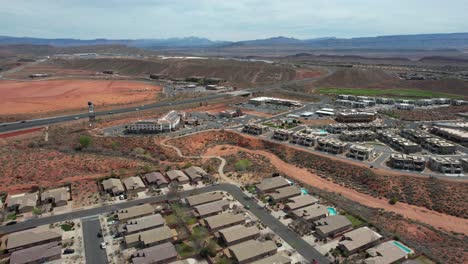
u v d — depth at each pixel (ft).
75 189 378.94
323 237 298.35
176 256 271.49
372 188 431.84
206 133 633.61
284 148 571.28
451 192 405.39
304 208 338.34
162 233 293.43
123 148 556.10
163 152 533.55
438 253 279.90
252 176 432.25
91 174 417.90
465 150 556.51
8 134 605.73
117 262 265.75
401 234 308.60
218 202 349.00
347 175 470.39
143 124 631.15
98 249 281.54
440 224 344.08
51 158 457.68
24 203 336.70
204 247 278.67
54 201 346.74
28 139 580.30
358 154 517.14
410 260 265.34
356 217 333.42
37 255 263.90
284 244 289.94
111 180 391.04
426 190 411.75
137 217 325.01
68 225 312.91
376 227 312.09
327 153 542.57
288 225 316.81
